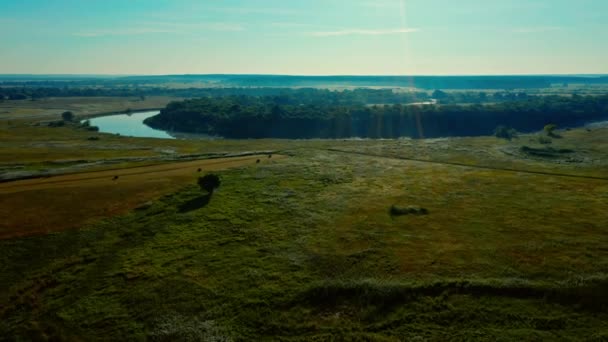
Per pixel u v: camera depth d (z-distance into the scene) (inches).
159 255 1255.5
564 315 912.3
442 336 855.1
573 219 1552.7
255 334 885.8
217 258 1231.5
